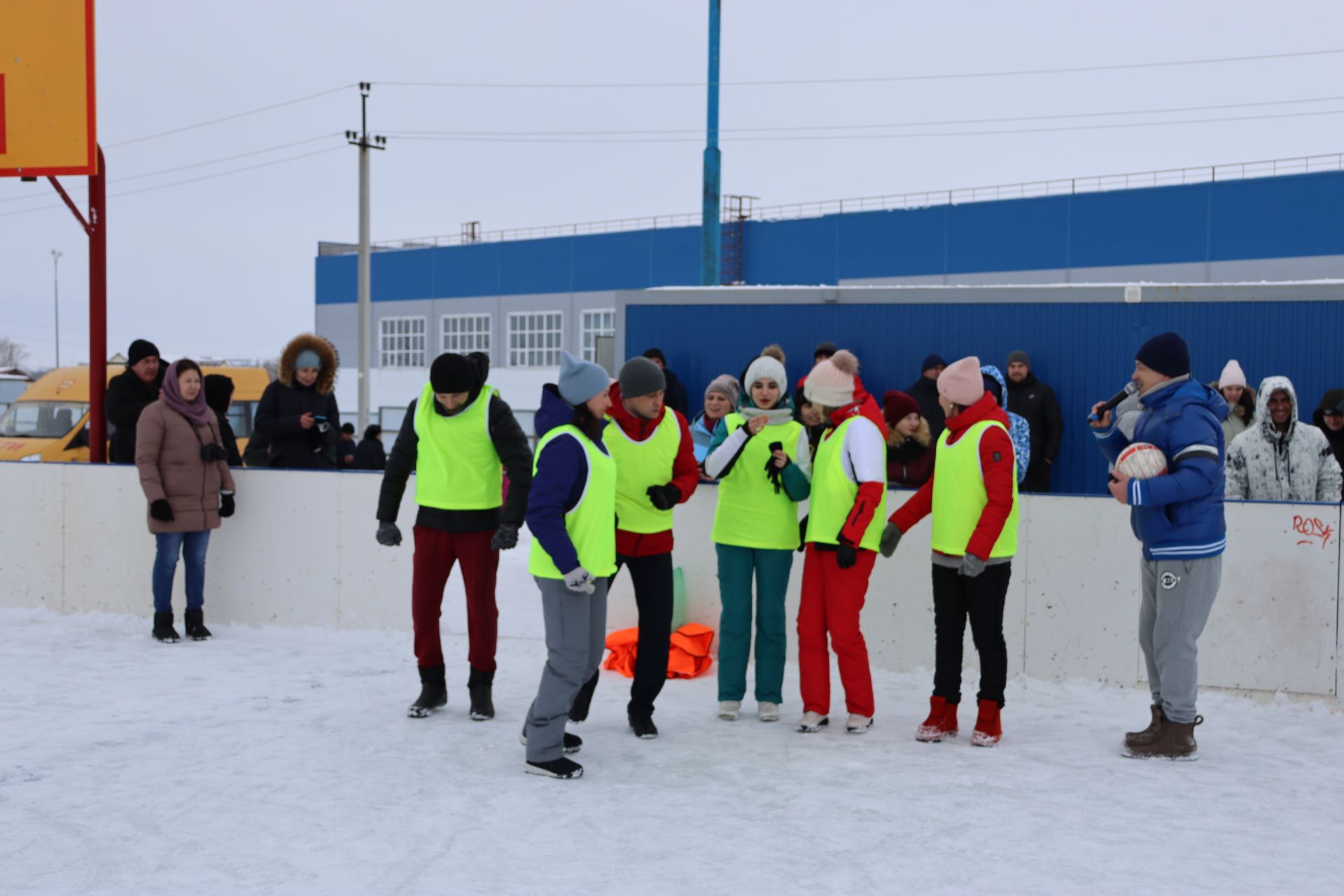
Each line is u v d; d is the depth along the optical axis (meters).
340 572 7.30
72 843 3.62
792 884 3.33
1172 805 4.12
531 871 3.42
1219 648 5.79
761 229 37.38
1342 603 5.59
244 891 3.24
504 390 42.91
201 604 7.21
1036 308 9.34
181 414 7.06
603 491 4.48
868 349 9.81
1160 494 4.54
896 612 6.32
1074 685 6.00
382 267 46.78
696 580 6.61
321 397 8.48
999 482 4.80
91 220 8.67
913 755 4.79
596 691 5.98
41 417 15.79
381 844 3.63
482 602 5.31
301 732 5.03
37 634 7.27
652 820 3.90
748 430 5.19
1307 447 6.48
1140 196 31.02
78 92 8.16
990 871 3.45
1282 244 29.06
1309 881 3.39
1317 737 5.18
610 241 40.47
